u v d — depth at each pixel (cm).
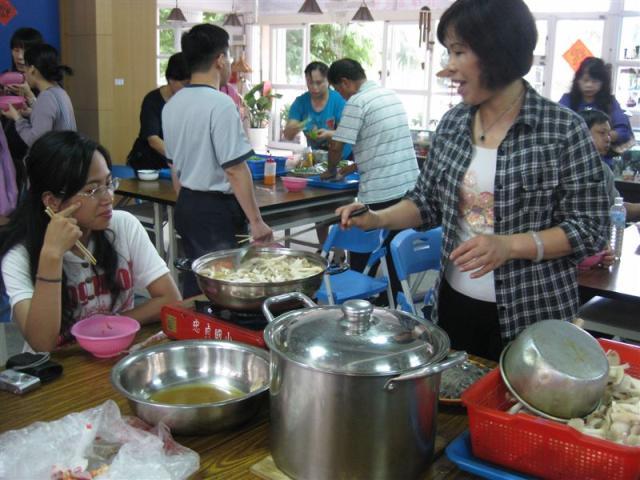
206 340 133
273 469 100
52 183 153
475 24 137
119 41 622
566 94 455
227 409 108
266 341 99
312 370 90
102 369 138
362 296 315
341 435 91
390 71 891
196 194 278
